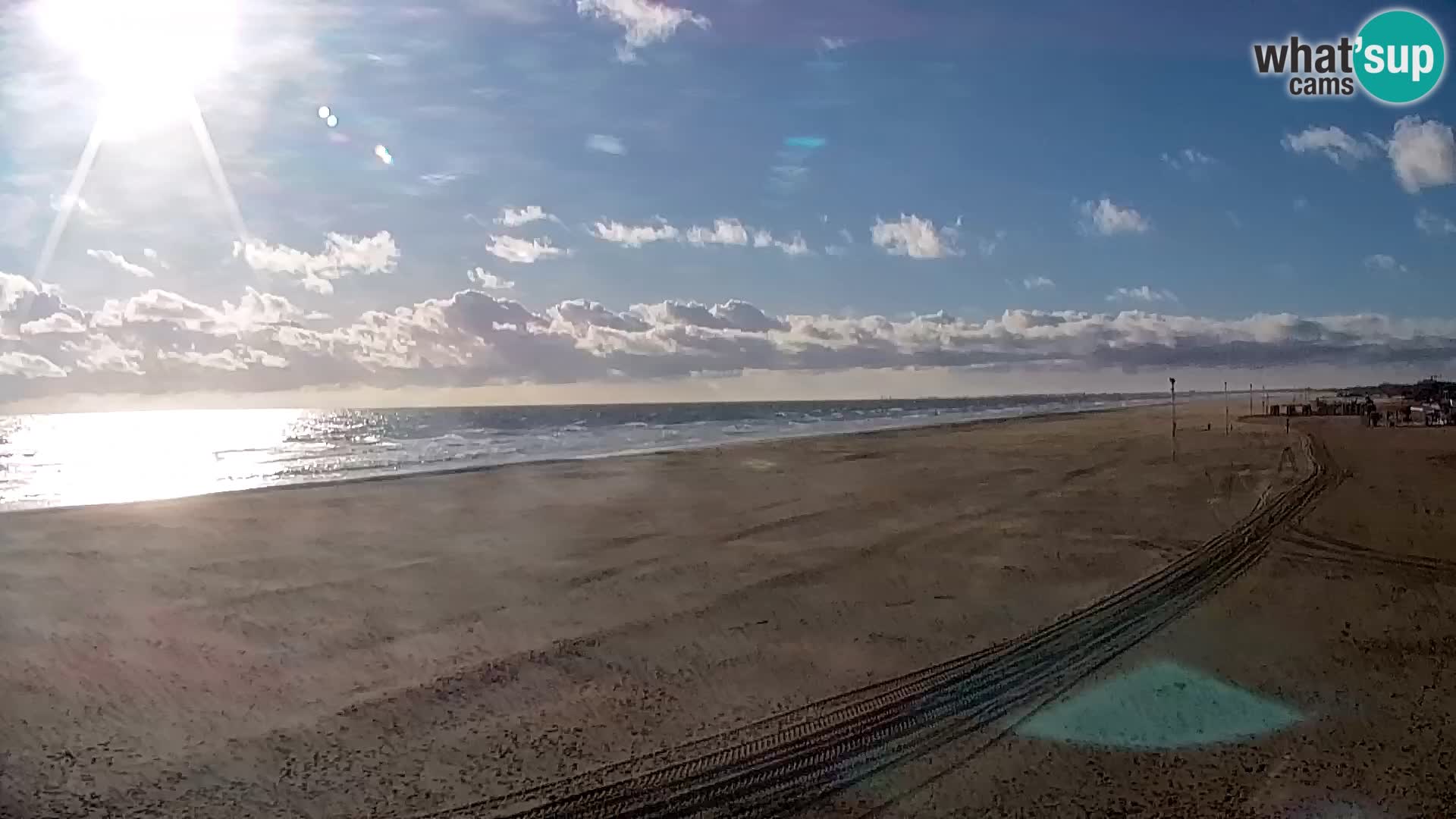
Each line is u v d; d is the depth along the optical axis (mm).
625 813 5727
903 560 12680
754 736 6848
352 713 7367
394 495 19078
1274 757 6453
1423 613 9930
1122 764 6355
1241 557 12523
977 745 6664
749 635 9336
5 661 8602
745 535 14648
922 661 8500
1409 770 6230
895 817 5629
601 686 7938
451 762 6449
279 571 12250
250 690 7883
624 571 12203
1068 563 12297
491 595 11000
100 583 11609
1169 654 8641
